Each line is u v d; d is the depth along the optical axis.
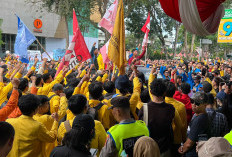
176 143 3.76
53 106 4.66
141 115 3.64
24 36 8.87
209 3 3.41
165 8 3.51
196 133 3.53
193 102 3.64
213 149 1.75
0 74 4.38
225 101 4.76
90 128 2.51
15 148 3.03
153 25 34.62
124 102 2.97
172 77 6.31
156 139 3.54
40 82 5.71
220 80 7.43
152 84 3.65
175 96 5.18
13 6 39.91
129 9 27.41
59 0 26.38
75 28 7.61
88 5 27.14
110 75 7.91
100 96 4.20
